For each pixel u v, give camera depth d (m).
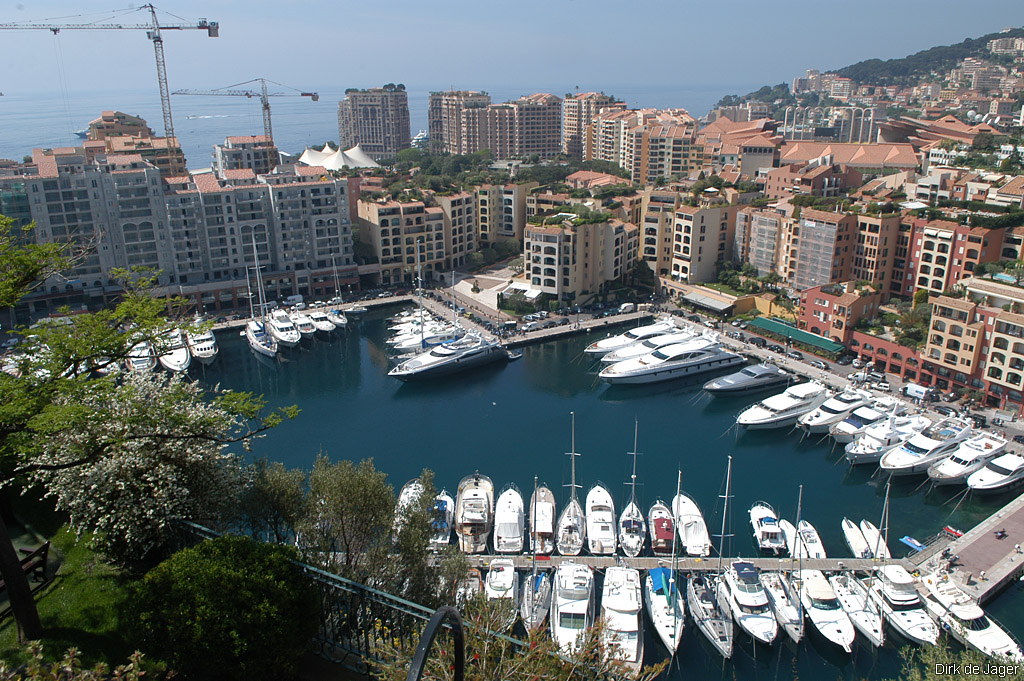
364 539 40.50
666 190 199.75
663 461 106.44
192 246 175.88
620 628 65.94
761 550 82.19
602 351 148.62
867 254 156.38
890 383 128.88
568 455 108.38
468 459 107.19
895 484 99.81
